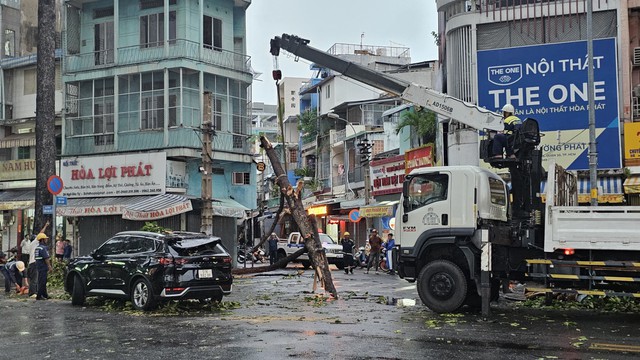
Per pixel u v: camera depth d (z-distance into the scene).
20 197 33.28
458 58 26.50
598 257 11.45
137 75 30.77
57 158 32.56
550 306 13.52
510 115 13.39
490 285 12.53
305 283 21.38
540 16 25.36
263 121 82.88
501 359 8.13
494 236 12.37
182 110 29.84
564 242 11.53
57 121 33.56
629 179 23.34
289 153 62.69
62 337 10.29
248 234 49.94
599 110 24.03
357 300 15.58
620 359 8.09
